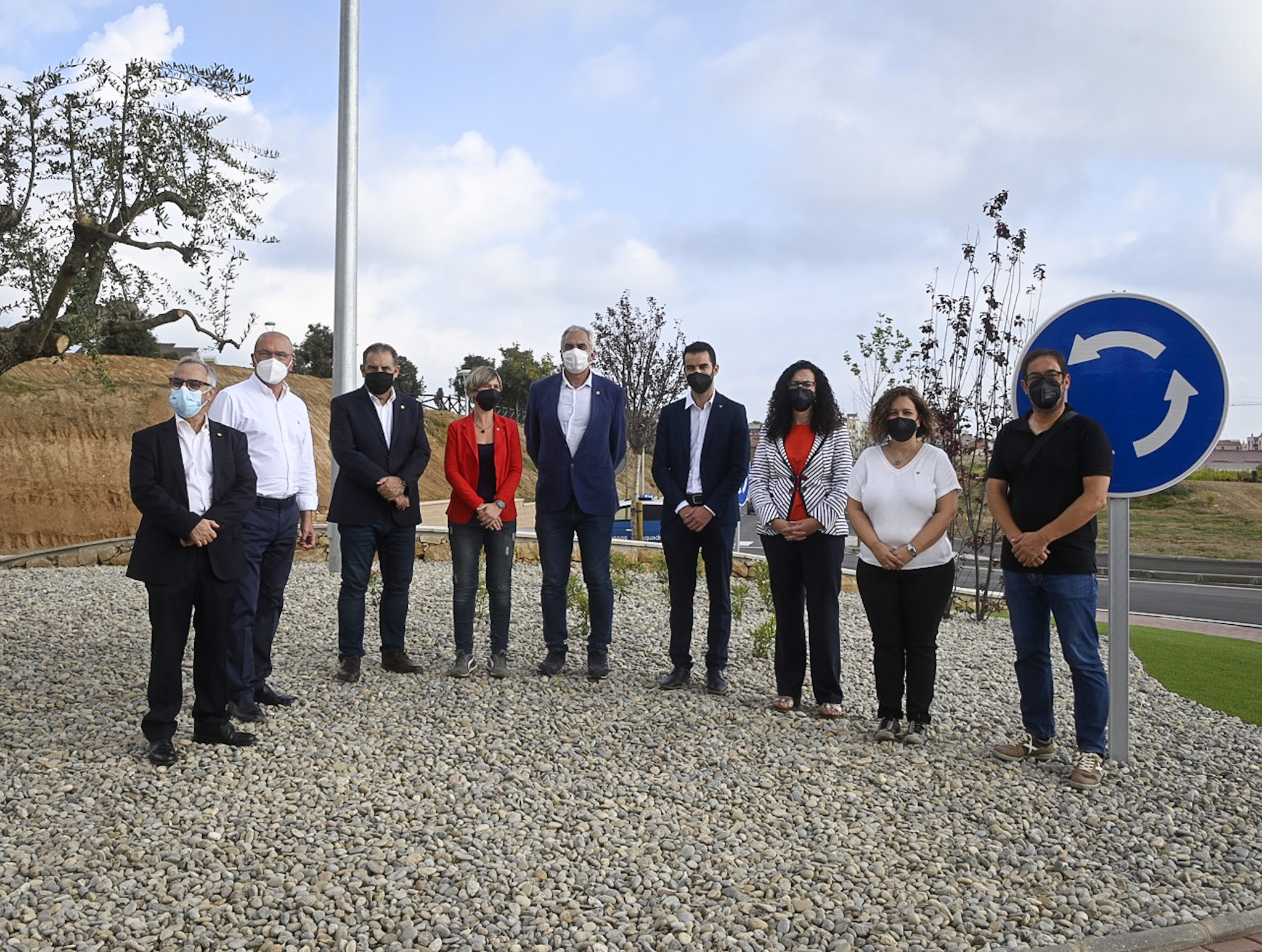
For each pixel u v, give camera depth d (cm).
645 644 767
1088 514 473
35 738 498
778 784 468
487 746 509
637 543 1251
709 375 631
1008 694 659
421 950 309
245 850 378
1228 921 342
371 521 620
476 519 641
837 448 583
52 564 1174
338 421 620
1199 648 912
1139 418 500
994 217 992
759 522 598
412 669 650
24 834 386
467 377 659
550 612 652
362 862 367
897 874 374
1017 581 510
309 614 848
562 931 322
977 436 1004
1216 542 2805
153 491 463
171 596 468
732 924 331
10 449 1574
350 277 1125
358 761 481
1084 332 510
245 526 541
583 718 558
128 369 2089
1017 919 341
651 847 392
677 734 539
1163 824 434
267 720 538
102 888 343
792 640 589
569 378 653
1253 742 567
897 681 538
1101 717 488
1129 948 325
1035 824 431
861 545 542
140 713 548
